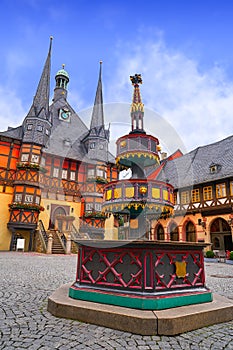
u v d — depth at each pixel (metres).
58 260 12.29
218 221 18.28
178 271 3.46
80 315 3.16
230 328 3.05
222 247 17.69
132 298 3.15
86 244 3.43
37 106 23.55
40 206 20.88
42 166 19.38
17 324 3.01
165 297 3.19
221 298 3.91
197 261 3.77
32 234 20.48
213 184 18.75
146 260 3.28
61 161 19.62
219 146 21.48
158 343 2.56
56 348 2.38
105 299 3.33
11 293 4.71
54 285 5.59
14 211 20.59
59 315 3.30
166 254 3.43
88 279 3.63
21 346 2.41
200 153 22.75
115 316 2.94
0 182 21.27
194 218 19.61
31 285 5.55
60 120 26.03
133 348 2.43
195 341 2.63
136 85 4.13
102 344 2.49
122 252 3.42
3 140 22.06
